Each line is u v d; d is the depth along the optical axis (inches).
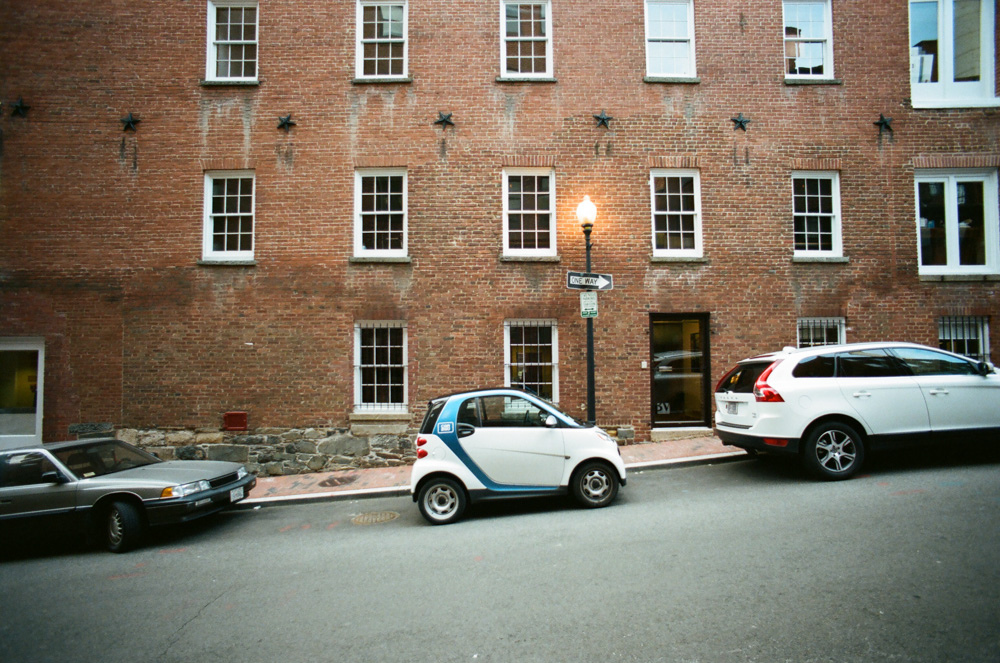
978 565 174.9
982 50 450.3
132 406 414.9
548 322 424.5
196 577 211.8
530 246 432.1
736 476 313.1
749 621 149.0
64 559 250.1
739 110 436.8
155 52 432.5
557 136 431.2
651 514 251.6
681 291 424.8
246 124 430.3
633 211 428.5
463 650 142.9
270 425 414.3
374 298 419.5
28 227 422.0
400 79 430.9
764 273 427.8
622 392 419.2
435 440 268.5
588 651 138.7
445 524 265.0
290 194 426.6
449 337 418.0
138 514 260.4
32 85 428.1
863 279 430.0
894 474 285.7
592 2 439.8
